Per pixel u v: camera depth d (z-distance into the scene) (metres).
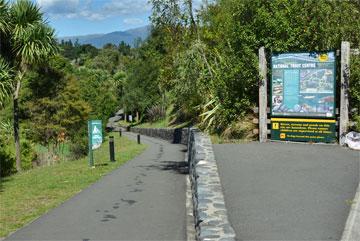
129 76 61.94
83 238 7.09
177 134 31.14
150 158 18.75
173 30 20.86
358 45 14.35
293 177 8.96
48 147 24.72
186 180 12.11
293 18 14.20
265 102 13.82
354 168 9.64
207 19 21.83
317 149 12.07
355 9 14.95
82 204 9.41
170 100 44.50
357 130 12.45
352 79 13.03
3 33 18.72
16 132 19.41
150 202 9.44
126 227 7.61
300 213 6.68
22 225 8.02
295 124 13.36
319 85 12.92
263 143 13.47
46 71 26.03
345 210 6.77
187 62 21.08
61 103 25.86
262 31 14.16
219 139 14.86
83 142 25.94
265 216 6.59
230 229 5.36
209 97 19.12
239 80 14.66
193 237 7.00
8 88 17.83
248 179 8.89
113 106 59.84
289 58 13.27
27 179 13.34
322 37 14.06
